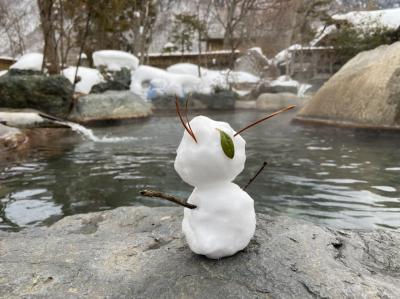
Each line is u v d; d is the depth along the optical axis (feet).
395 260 1.34
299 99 13.64
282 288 1.05
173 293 1.05
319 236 1.48
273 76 20.95
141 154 4.55
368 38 18.20
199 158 1.15
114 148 5.05
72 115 8.93
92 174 3.47
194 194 1.23
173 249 1.35
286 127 7.30
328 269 1.17
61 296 1.04
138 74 13.92
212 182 1.19
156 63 22.76
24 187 3.04
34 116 6.78
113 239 1.52
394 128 5.61
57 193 2.86
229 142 1.14
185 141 1.20
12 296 1.04
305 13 21.01
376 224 2.09
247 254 1.26
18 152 4.71
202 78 16.02
